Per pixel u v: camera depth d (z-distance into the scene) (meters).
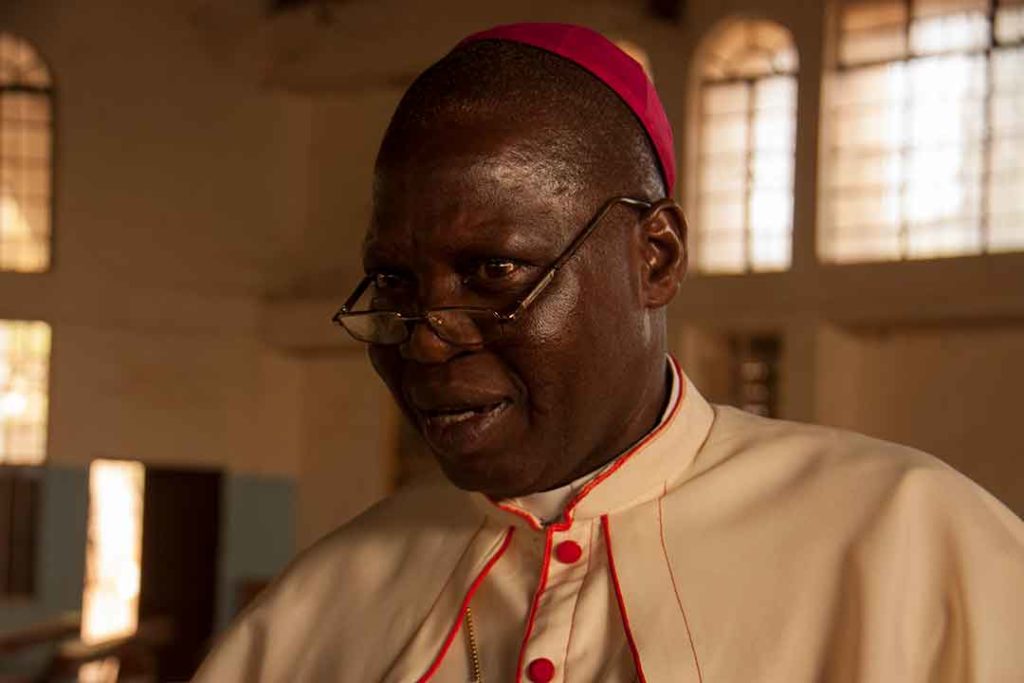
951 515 1.50
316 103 17.17
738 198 14.30
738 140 14.34
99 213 16.39
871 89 13.80
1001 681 1.38
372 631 1.68
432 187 1.38
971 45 13.35
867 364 14.05
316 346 16.66
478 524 1.71
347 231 16.91
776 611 1.46
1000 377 13.38
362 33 16.34
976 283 12.75
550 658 1.49
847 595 1.45
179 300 16.61
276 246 17.00
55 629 12.83
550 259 1.39
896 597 1.43
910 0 13.62
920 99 13.56
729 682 1.42
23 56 16.42
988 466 13.39
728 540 1.53
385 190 1.42
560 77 1.46
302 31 16.69
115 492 16.69
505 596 1.59
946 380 13.63
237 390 16.66
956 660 1.41
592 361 1.42
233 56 16.94
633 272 1.48
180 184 16.77
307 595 1.80
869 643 1.39
